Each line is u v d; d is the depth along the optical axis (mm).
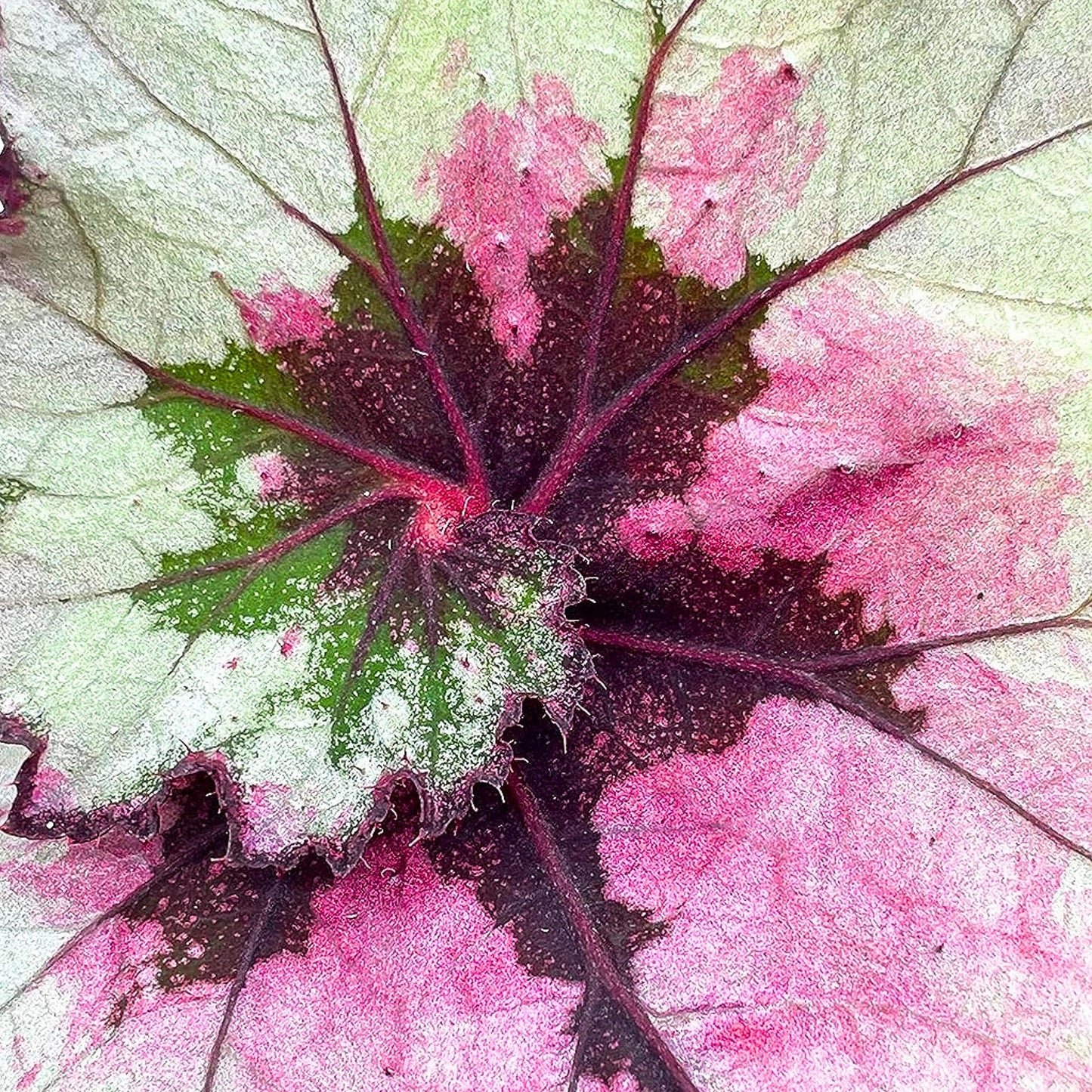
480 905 149
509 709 142
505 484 150
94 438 141
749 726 154
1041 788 147
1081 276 141
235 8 133
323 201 138
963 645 150
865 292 142
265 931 147
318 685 143
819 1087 142
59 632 142
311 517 146
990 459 145
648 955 147
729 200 140
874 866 149
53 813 138
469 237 141
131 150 135
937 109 138
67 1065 140
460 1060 142
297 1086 140
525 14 134
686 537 151
